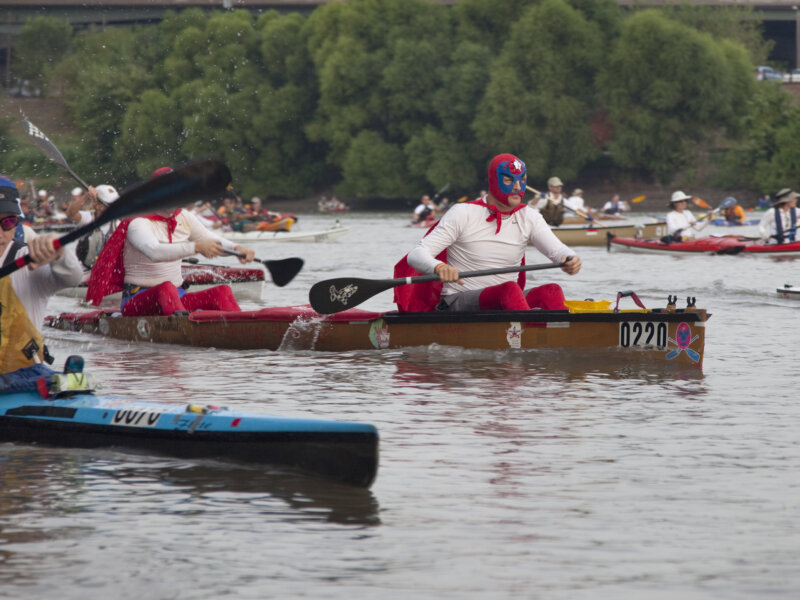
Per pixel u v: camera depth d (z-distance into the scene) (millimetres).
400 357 33031
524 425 22953
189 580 14008
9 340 21031
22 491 17953
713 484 18406
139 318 37656
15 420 21219
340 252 94062
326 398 26094
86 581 13977
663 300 51125
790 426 22906
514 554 14984
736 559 14781
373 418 23641
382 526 16172
